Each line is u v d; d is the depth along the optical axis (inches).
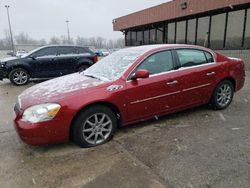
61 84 156.0
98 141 146.7
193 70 180.2
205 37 553.6
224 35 504.1
